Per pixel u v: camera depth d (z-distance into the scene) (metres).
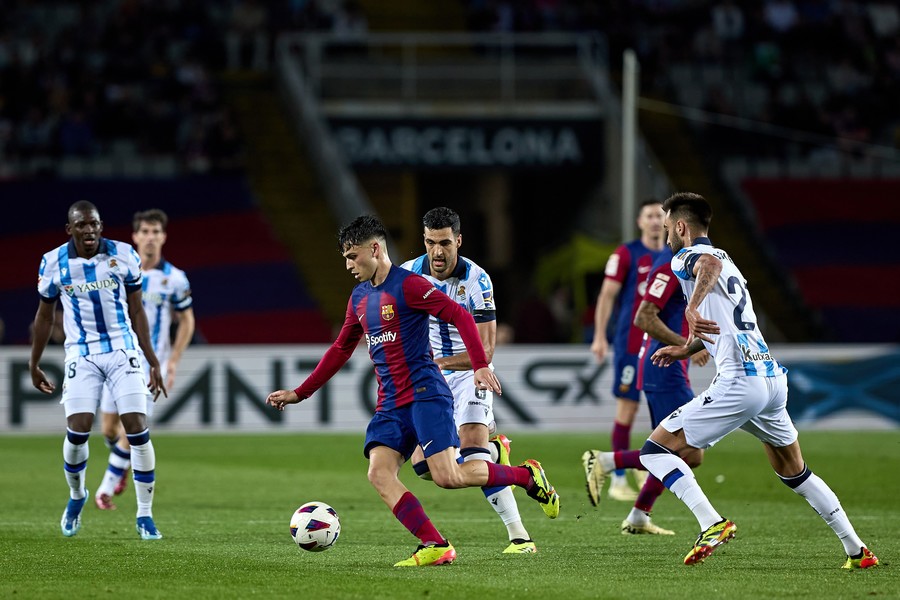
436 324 26.44
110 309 27.78
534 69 92.88
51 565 23.19
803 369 65.44
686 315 22.36
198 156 89.00
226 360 62.03
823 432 64.00
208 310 82.75
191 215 86.81
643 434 61.84
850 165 94.50
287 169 91.31
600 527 30.34
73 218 27.27
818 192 91.69
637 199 83.19
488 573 22.03
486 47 101.44
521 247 103.25
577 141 89.12
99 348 27.72
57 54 92.62
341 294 85.06
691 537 28.12
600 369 64.12
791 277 87.81
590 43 97.75
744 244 89.38
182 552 25.14
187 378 61.72
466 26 105.38
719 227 89.88
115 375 27.73
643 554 24.94
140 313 28.23
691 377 62.91
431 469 22.56
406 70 91.88
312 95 87.88
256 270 84.81
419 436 22.58
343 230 22.83
